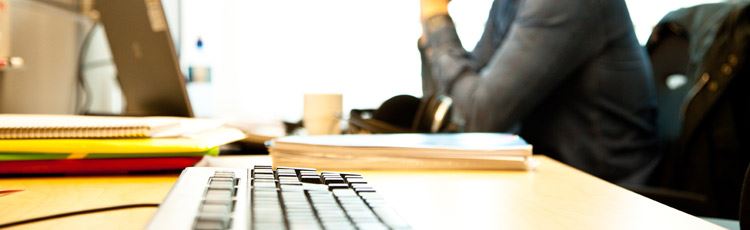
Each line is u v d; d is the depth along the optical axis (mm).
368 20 2971
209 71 2887
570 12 1580
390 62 2990
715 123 1347
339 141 881
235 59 2939
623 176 1650
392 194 636
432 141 936
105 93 2215
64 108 1987
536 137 1757
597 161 1648
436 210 544
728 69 1327
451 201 595
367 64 2986
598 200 609
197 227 305
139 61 1386
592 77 1632
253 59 2947
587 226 484
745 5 1323
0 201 578
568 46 1585
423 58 2008
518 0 1801
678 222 507
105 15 1417
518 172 851
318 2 2953
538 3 1592
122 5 1365
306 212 362
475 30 2842
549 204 583
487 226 476
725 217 1323
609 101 1645
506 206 569
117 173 787
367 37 2977
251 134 1222
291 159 849
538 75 1585
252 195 420
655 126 1709
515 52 1600
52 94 1920
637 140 1665
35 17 1796
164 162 775
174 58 1327
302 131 1646
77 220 477
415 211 537
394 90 2996
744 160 1321
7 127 748
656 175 1550
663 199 1188
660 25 1705
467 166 866
